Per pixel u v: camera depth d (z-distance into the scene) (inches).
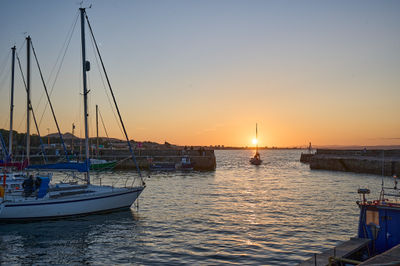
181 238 730.2
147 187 1638.8
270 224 853.8
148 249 655.1
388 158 2447.1
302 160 4571.9
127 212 1002.7
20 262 589.3
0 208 840.9
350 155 2940.5
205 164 2913.4
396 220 520.1
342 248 496.1
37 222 874.8
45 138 3784.5
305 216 951.0
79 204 922.1
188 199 1262.3
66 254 629.9
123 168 2834.6
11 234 766.5
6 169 1026.7
